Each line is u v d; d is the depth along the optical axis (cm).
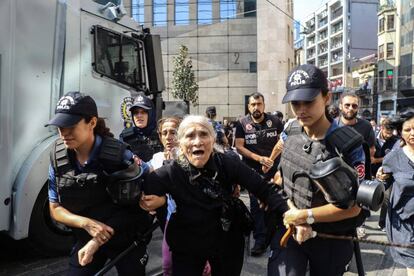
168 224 261
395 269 426
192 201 248
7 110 398
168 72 3319
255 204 478
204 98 3306
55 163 255
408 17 4553
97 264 268
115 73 543
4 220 404
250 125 527
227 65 3291
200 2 3288
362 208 227
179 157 254
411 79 4512
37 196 432
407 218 322
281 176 271
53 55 452
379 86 5500
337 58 9406
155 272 418
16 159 412
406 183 320
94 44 507
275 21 3111
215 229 254
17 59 409
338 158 212
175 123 345
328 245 244
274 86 3127
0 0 389
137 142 465
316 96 227
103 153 247
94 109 251
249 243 502
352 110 500
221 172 253
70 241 480
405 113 343
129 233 266
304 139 242
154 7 3328
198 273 267
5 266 454
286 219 230
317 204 234
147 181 253
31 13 425
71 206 258
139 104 462
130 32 577
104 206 259
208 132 246
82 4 491
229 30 3272
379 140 713
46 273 435
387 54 5306
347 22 8519
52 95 449
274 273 247
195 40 3303
